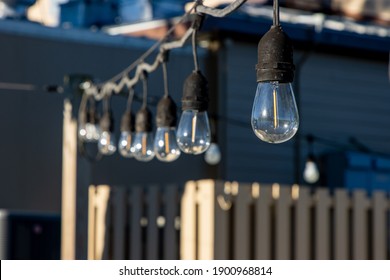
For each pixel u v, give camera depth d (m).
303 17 28.69
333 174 28.58
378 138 29.94
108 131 17.78
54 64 24.72
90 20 30.27
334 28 28.98
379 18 29.94
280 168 28.08
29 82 24.41
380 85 30.11
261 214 17.91
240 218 17.72
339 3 29.28
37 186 24.33
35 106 24.41
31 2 27.55
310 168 26.14
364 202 18.98
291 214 18.27
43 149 24.45
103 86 18.53
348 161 28.39
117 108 25.19
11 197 24.00
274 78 7.35
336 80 29.27
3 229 21.55
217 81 27.12
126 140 14.58
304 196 18.33
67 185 20.72
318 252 18.38
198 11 10.09
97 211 20.78
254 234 17.89
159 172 25.98
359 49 29.27
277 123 7.27
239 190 17.75
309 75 28.80
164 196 18.84
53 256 22.02
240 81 27.34
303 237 18.27
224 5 25.89
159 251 18.92
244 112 27.42
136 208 19.52
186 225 18.05
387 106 30.22
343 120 29.31
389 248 19.20
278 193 18.06
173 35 27.73
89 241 20.84
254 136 27.55
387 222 19.27
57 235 22.12
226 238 17.61
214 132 26.66
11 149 24.09
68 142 20.69
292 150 28.33
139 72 14.34
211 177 26.88
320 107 28.95
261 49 7.43
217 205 17.50
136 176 25.58
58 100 24.66
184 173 26.44
